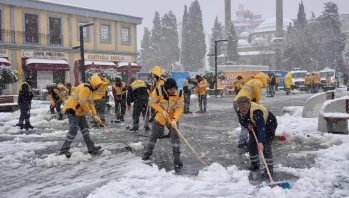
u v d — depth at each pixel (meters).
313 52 72.88
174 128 6.29
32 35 31.38
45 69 31.28
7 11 29.77
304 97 25.50
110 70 27.19
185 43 90.25
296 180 5.28
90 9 34.94
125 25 38.69
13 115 15.60
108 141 8.95
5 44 29.41
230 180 5.37
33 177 5.85
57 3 32.56
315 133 9.23
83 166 6.46
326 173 5.56
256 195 4.56
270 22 109.88
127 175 5.72
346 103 9.81
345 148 7.24
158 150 7.66
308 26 75.56
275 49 80.75
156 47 88.50
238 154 7.20
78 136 9.88
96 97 11.70
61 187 5.31
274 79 25.98
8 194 5.05
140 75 33.81
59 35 33.31
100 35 36.38
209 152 7.45
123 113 13.17
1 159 7.05
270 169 5.50
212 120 13.13
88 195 4.90
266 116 5.37
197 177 5.56
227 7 97.19
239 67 41.53
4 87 29.27
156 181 5.33
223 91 30.16
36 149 8.13
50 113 15.48
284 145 7.88
